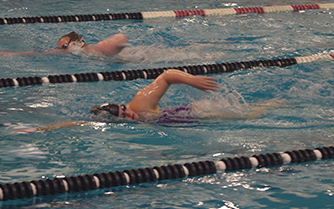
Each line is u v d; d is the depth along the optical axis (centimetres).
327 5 1052
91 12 954
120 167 319
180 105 451
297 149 352
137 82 550
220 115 421
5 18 850
